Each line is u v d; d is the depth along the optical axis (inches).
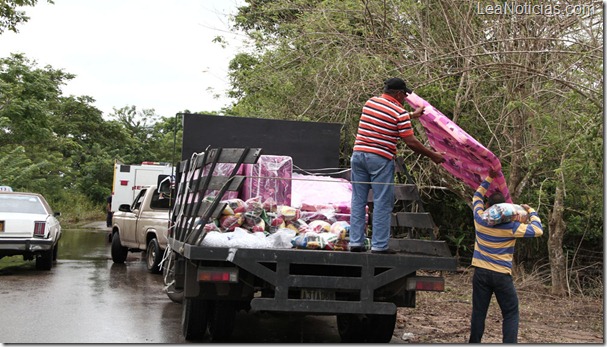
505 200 275.0
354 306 242.7
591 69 357.4
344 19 455.2
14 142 1315.2
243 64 565.3
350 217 263.3
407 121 255.1
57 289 429.7
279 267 239.8
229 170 288.4
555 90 366.3
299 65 493.4
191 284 251.1
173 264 320.5
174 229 313.9
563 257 450.3
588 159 340.8
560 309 394.3
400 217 280.8
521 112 408.5
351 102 435.8
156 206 561.0
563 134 382.6
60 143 1606.8
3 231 507.2
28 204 551.2
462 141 256.2
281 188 288.5
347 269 261.9
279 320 351.9
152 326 316.5
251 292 254.4
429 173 450.6
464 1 397.4
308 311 240.4
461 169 288.0
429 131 278.2
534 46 370.9
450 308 386.9
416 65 399.5
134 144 2181.3
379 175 254.1
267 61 514.9
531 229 258.8
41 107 1159.0
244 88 544.7
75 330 300.2
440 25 429.4
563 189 402.3
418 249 267.3
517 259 512.4
